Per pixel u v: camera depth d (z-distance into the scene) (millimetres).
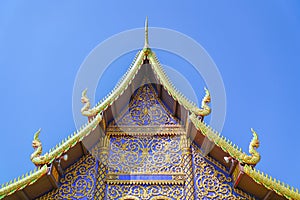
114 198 16031
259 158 15719
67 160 16469
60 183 16328
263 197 15781
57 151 15734
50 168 15328
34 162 15484
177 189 16250
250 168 15320
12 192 14625
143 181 16422
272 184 15078
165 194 16109
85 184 16359
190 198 15914
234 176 16172
